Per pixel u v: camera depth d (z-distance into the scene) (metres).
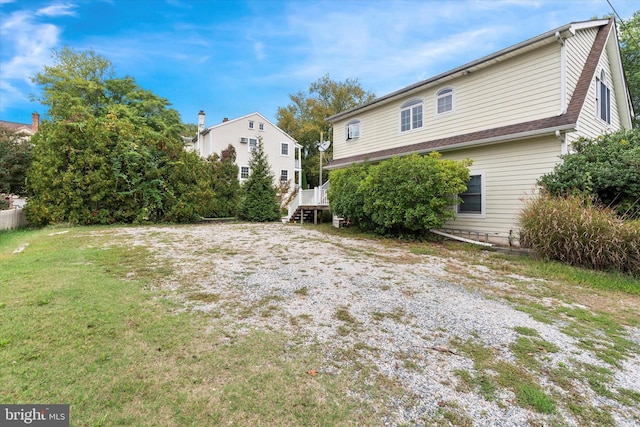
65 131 11.34
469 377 2.36
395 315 3.50
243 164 26.98
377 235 9.88
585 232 5.65
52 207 11.13
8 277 4.38
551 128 7.35
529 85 8.31
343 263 5.98
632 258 5.29
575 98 7.79
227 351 2.63
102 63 25.16
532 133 7.66
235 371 2.34
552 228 6.07
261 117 28.31
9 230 10.89
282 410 1.95
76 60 24.28
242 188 16.67
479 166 9.14
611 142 7.09
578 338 3.07
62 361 2.35
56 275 4.53
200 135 27.81
